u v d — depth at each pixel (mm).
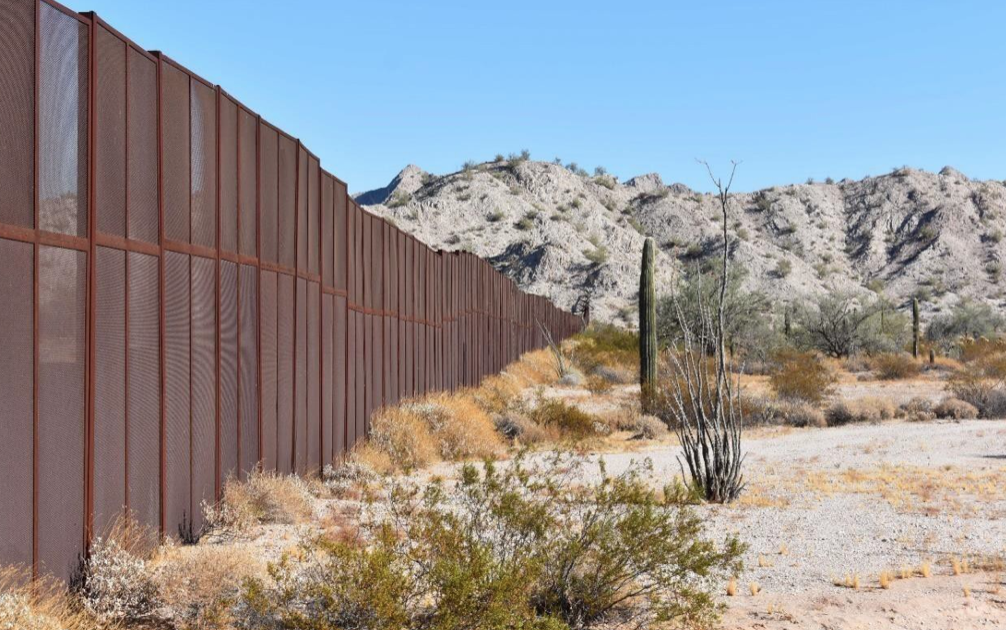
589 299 119062
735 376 43625
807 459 20859
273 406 13961
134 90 9438
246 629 7176
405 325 24641
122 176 9148
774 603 8852
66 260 8164
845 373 52094
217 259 11656
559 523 8438
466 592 6750
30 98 7676
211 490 11430
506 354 49188
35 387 7656
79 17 8391
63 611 7430
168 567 8227
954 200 196000
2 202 7336
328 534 10492
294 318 15078
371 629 6895
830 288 154375
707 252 161625
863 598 9000
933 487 16500
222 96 11906
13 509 7355
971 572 10172
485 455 20812
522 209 161750
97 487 8586
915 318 62094
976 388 33594
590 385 42406
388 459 18969
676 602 8156
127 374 9211
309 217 16031
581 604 8125
